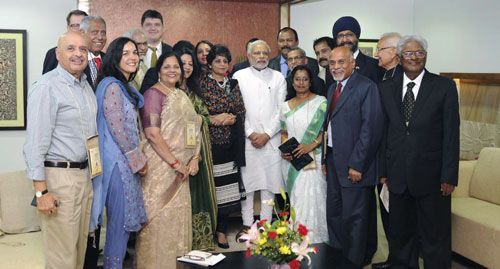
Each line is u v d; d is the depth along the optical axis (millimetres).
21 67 5152
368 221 3797
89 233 3111
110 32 5363
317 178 3957
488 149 4160
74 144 2826
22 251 2951
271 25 5840
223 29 5691
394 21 6273
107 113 3006
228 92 4148
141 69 4020
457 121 3242
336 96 3727
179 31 5566
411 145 3295
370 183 3566
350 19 4227
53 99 2748
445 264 3379
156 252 3381
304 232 2365
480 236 3580
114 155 3045
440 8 5750
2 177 3355
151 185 3354
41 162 2703
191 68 3791
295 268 2330
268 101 4250
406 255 3529
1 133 5195
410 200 3449
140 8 5414
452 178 3227
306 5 5961
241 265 2844
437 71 5844
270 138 4254
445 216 3365
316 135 3936
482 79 5059
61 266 2820
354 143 3582
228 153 4125
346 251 3629
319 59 4609
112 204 3084
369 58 4277
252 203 4398
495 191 3963
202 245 3855
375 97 3494
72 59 2779
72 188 2812
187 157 3490
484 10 5031
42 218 2820
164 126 3361
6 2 5086
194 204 3842
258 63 4230
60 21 5242
